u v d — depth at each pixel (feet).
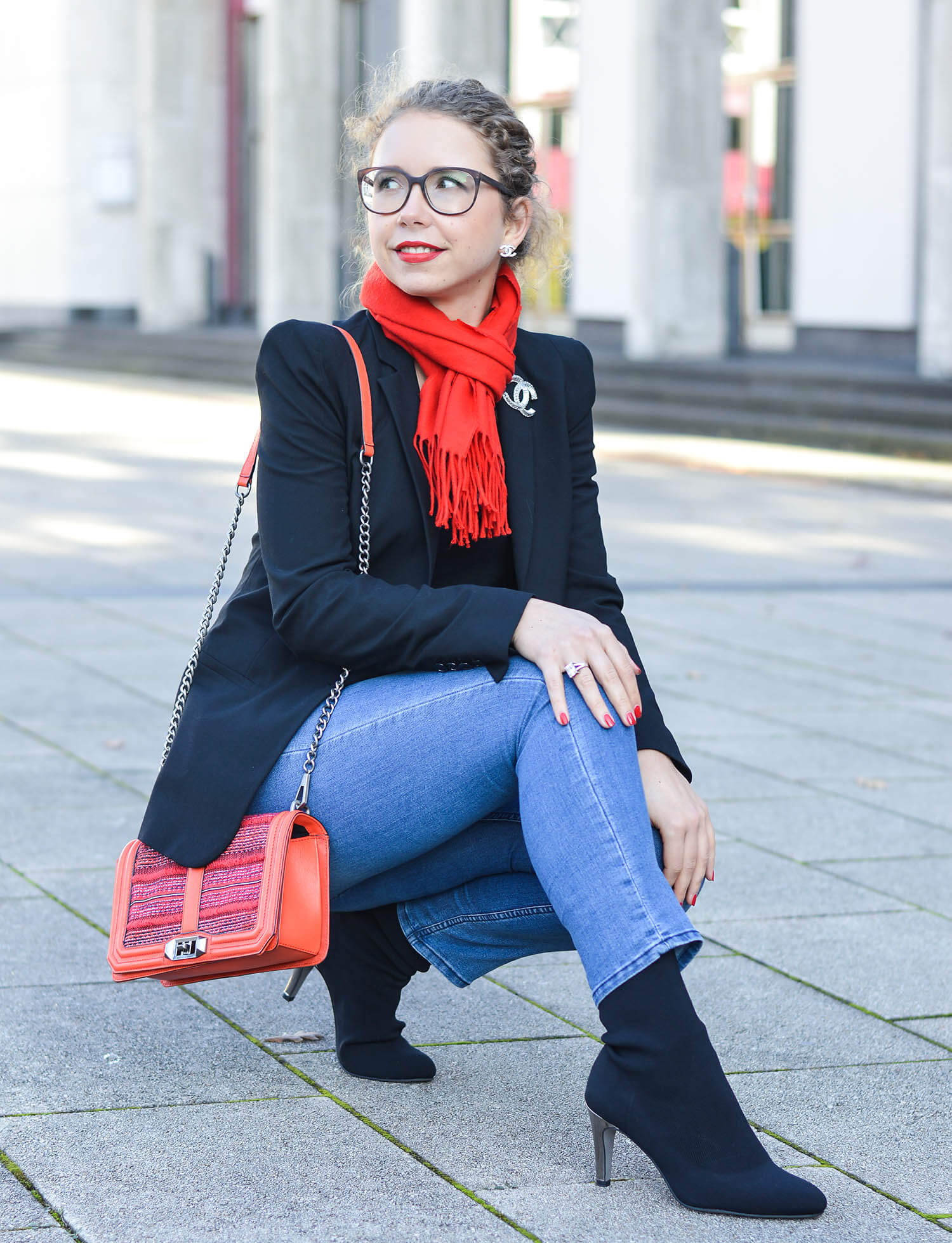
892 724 21.83
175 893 9.16
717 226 74.59
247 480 9.77
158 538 37.32
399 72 10.22
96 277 111.04
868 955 13.19
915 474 52.24
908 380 60.08
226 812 9.16
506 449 9.75
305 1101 10.03
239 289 112.47
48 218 112.27
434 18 76.33
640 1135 8.59
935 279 60.95
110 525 39.09
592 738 8.75
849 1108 10.19
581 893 8.63
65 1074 10.40
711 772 19.19
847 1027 11.64
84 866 14.92
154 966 8.98
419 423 9.46
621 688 8.81
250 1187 8.79
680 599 31.07
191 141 102.73
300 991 12.17
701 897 14.64
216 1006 11.78
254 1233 8.25
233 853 9.14
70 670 23.67
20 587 30.73
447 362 9.49
